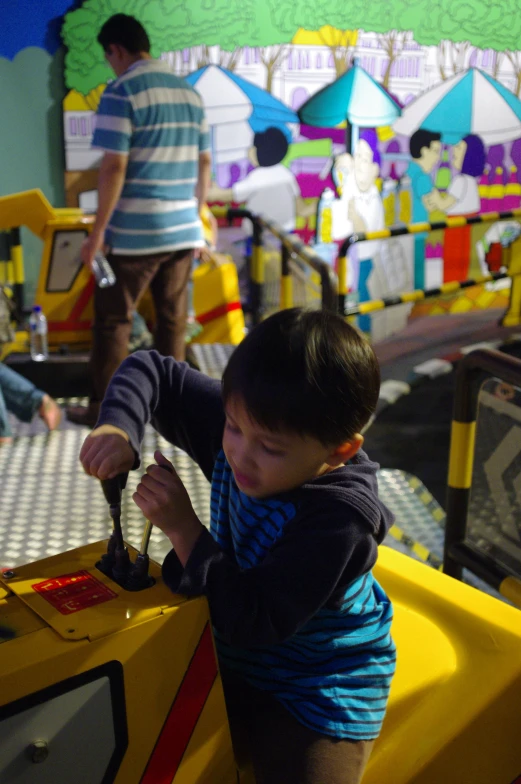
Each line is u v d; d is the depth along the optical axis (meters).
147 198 3.54
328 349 0.97
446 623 1.45
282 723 1.10
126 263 3.59
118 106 3.39
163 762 1.02
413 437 4.02
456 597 1.51
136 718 0.99
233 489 1.17
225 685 1.19
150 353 1.37
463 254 6.30
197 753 1.05
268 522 1.08
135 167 3.52
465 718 1.25
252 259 5.42
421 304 6.29
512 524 2.16
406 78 5.70
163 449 3.10
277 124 5.48
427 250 6.18
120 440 1.15
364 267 5.92
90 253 3.54
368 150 5.74
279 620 0.99
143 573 1.05
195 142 3.66
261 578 1.00
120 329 3.69
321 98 5.52
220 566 1.00
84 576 1.08
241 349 1.00
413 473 3.65
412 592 1.53
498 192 6.25
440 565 2.64
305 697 1.09
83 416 3.79
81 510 2.64
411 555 2.68
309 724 1.08
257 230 5.29
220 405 1.31
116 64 3.56
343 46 5.46
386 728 1.24
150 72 3.45
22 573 1.08
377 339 5.85
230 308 4.45
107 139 3.42
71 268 4.31
